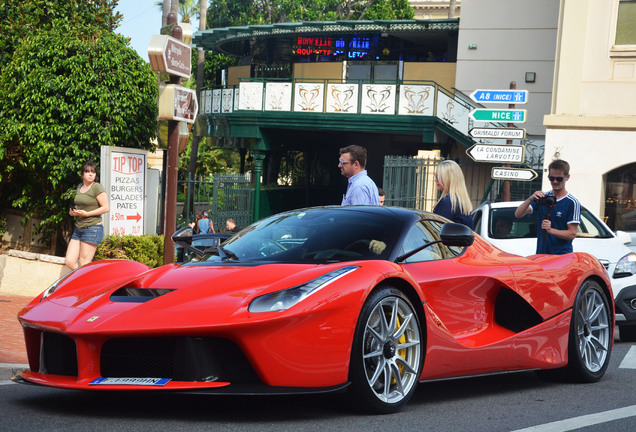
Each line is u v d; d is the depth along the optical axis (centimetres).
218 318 380
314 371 390
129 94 1331
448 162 670
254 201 2284
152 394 470
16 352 609
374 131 2083
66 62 1298
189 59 899
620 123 1560
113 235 1103
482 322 509
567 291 559
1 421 392
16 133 1320
